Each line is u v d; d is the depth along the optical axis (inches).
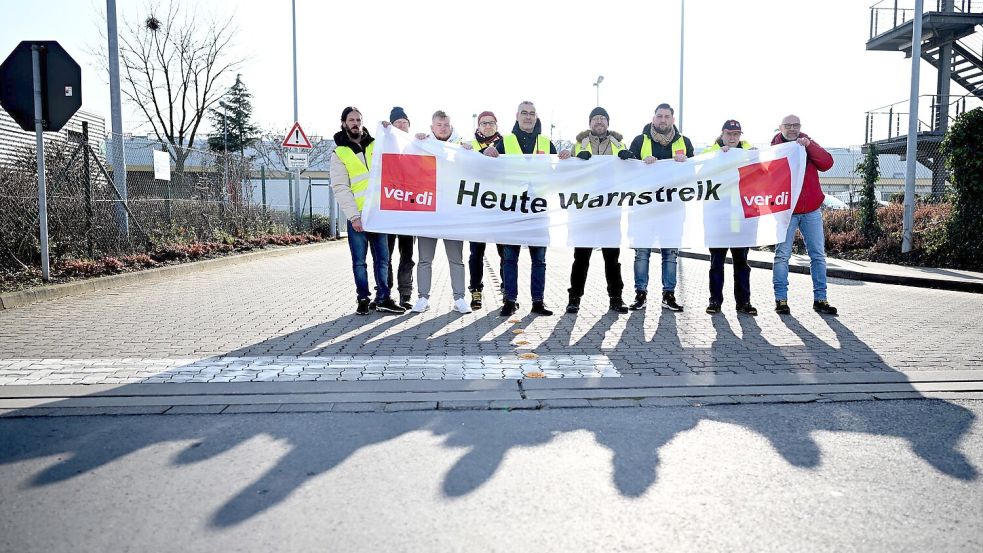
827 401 168.4
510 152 292.8
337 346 227.6
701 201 295.0
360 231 286.5
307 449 136.6
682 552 98.2
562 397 170.6
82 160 424.5
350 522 106.7
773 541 101.3
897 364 203.8
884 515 109.5
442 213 287.6
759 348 226.5
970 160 455.5
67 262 390.0
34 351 218.2
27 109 341.1
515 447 137.9
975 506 112.6
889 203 703.7
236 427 149.1
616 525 106.0
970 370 196.4
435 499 114.6
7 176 371.6
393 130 283.7
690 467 128.2
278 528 104.7
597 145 306.3
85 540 101.0
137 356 211.6
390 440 141.6
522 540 101.3
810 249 301.1
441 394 172.9
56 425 150.2
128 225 466.6
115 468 127.1
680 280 452.8
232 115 1450.5
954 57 829.2
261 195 791.1
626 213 294.2
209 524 106.0
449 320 277.9
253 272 481.7
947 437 143.6
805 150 294.2
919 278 410.3
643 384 182.5
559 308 311.4
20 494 116.1
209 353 216.4
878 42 835.4
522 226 291.4
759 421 153.9
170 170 542.0
